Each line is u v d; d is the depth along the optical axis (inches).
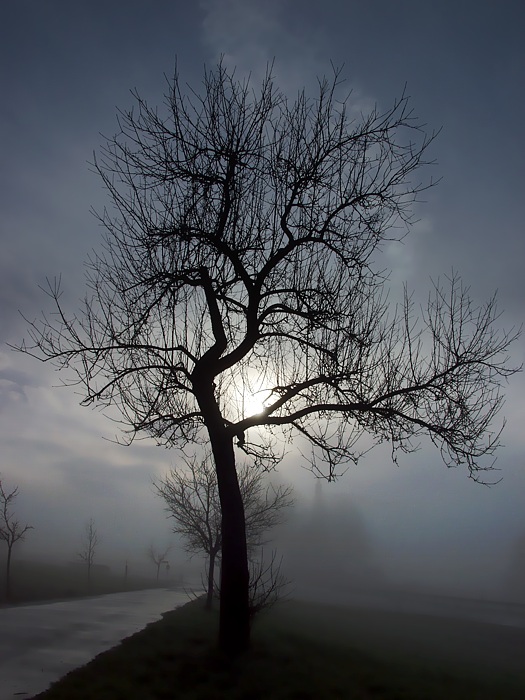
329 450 655.1
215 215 645.9
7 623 993.5
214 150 630.5
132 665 569.3
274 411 655.8
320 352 633.0
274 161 639.8
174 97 632.4
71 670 585.3
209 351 640.4
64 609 1381.6
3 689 499.2
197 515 1371.8
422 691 520.4
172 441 691.4
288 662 562.3
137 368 618.5
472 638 1215.6
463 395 602.2
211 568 1317.7
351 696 486.3
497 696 544.1
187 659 577.3
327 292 617.3
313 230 631.8
